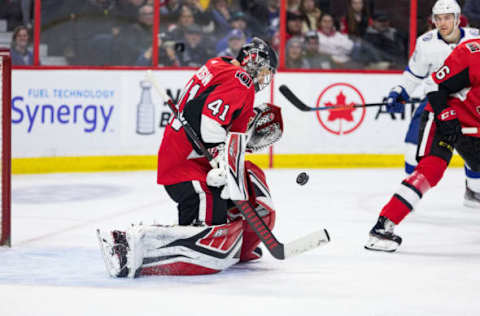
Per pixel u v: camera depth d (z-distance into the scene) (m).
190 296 9.67
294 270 11.41
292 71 28.02
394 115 28.53
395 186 23.14
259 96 27.86
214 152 10.61
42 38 26.33
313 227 15.87
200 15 27.86
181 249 10.62
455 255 12.77
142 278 10.73
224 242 10.78
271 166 28.05
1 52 13.33
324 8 28.42
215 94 10.29
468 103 13.69
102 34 27.06
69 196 20.55
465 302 9.47
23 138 25.17
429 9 28.75
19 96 24.97
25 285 10.31
